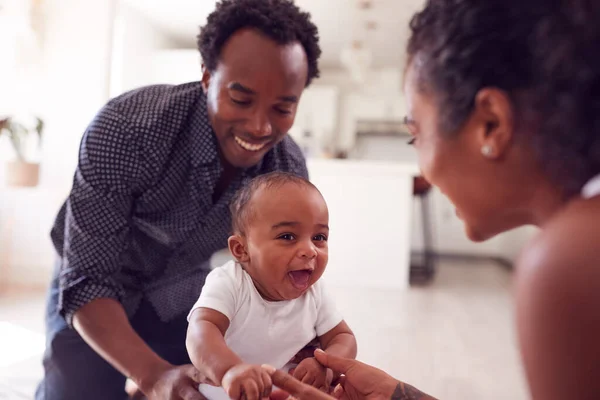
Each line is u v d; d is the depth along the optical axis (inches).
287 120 41.9
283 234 33.9
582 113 15.4
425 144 19.2
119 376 50.8
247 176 48.1
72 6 146.6
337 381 33.2
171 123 44.2
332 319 38.9
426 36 18.7
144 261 49.9
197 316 33.8
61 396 48.6
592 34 15.4
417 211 296.2
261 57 38.5
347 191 168.4
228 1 40.7
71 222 42.1
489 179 17.7
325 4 203.5
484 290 168.7
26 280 140.6
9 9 141.2
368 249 167.6
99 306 40.8
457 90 17.2
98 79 147.1
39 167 139.2
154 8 193.9
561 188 16.5
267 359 36.4
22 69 144.8
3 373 72.2
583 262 13.9
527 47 16.1
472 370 84.8
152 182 44.4
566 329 14.0
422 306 136.9
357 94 306.7
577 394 14.1
